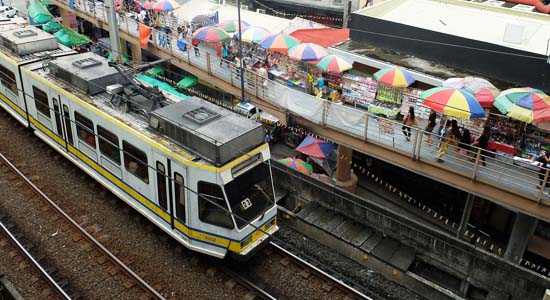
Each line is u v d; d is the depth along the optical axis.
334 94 19.00
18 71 18.33
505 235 18.17
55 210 16.11
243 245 12.91
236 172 12.51
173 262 14.18
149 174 13.63
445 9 21.52
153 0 30.23
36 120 18.53
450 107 13.64
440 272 15.09
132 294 12.93
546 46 16.83
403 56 18.86
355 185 19.83
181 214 13.09
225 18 26.66
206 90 25.52
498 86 16.23
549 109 13.22
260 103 19.84
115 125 14.27
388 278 14.95
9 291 12.90
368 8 20.92
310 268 14.12
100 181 16.16
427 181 19.78
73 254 14.27
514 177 13.70
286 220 17.27
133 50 28.61
